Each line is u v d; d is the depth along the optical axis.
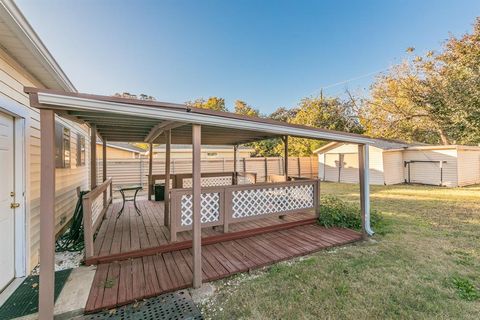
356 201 7.90
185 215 3.81
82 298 2.41
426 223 5.27
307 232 4.63
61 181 4.58
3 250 2.69
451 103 11.55
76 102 2.05
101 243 3.65
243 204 4.34
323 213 5.25
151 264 3.21
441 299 2.48
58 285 2.66
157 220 4.99
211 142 8.37
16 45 2.66
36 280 2.88
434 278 2.90
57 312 2.20
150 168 7.48
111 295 2.47
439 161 11.58
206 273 2.95
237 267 3.11
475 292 2.60
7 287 2.71
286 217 5.19
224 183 8.74
